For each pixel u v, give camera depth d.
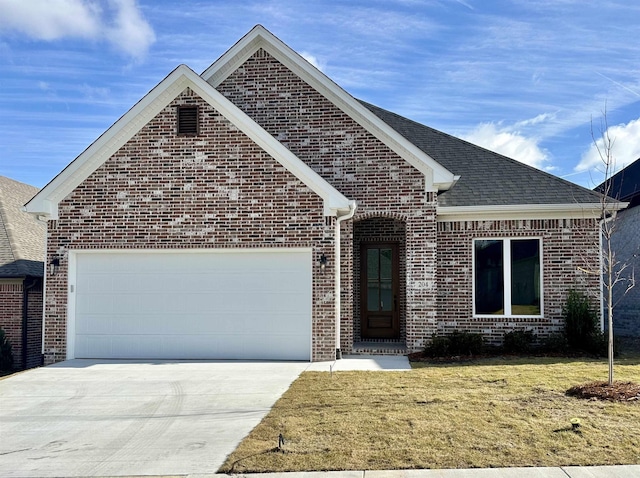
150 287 13.01
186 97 12.88
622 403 7.92
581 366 11.06
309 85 14.22
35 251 17.38
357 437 6.79
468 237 13.91
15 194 20.58
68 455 6.54
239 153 12.70
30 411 8.48
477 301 13.93
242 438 6.96
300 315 12.62
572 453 6.11
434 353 12.79
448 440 6.59
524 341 13.09
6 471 6.09
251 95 14.44
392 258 15.45
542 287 13.67
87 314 13.06
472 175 14.98
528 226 13.73
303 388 9.54
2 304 15.57
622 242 19.75
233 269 12.84
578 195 13.73
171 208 12.83
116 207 12.95
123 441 7.00
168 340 12.90
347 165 13.80
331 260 12.40
